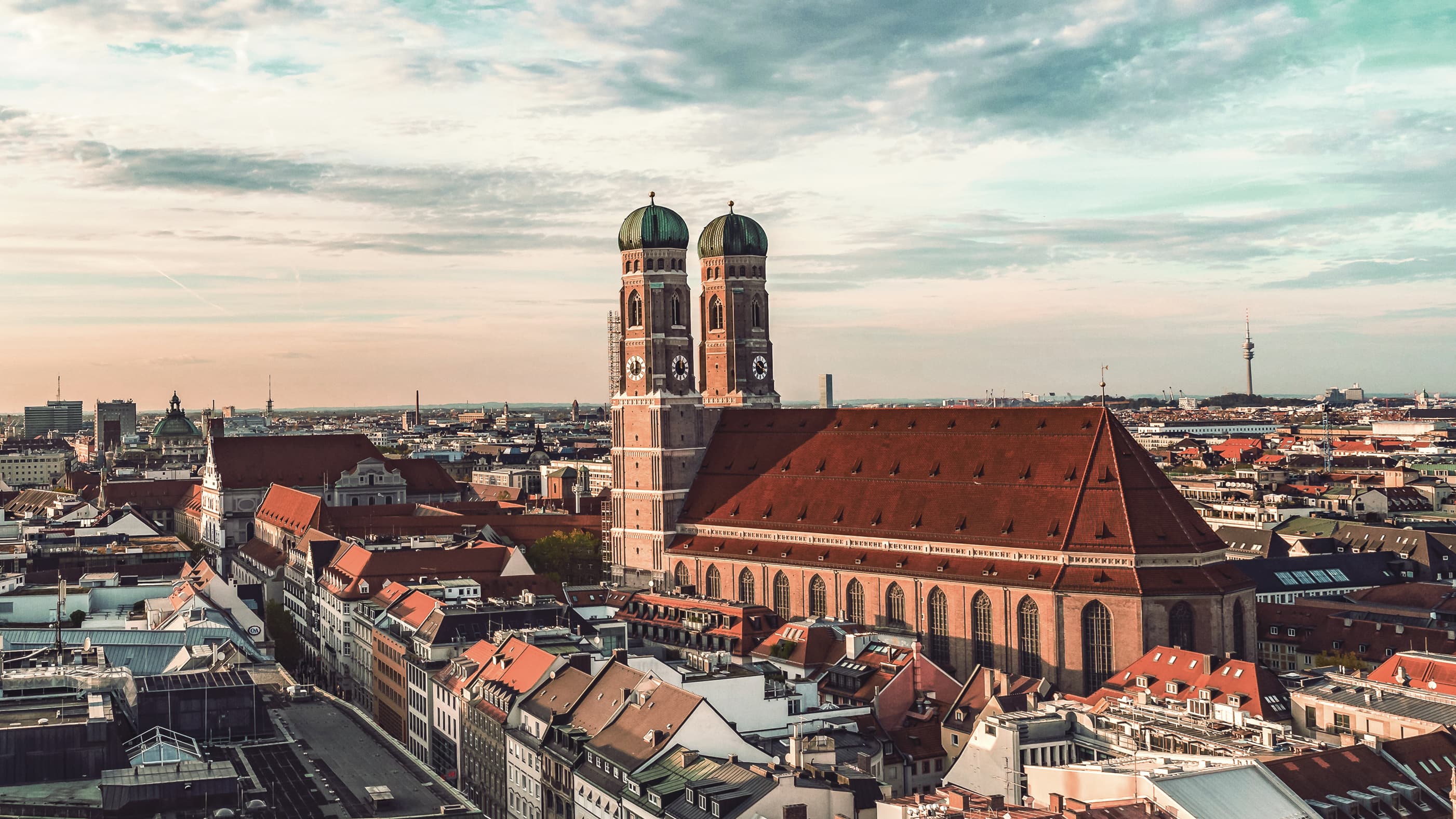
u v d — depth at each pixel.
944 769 185.50
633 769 151.75
